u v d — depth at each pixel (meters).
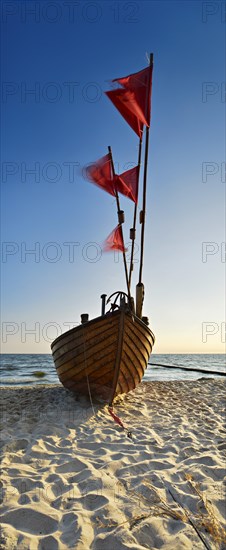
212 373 21.95
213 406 6.89
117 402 6.83
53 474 3.20
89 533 2.25
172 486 2.94
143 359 6.44
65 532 2.27
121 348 5.72
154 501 2.68
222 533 2.22
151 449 4.02
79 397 7.11
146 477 3.11
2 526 2.30
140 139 6.36
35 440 4.24
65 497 2.75
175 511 2.51
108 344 5.75
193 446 4.05
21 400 7.30
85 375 6.12
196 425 5.23
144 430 4.87
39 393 8.14
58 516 2.46
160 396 8.09
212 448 4.01
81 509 2.56
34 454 3.78
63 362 6.45
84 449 4.03
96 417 5.58
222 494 2.77
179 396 8.15
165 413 6.06
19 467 3.36
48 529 2.33
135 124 6.12
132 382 6.48
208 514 2.47
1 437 4.38
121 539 2.16
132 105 5.72
